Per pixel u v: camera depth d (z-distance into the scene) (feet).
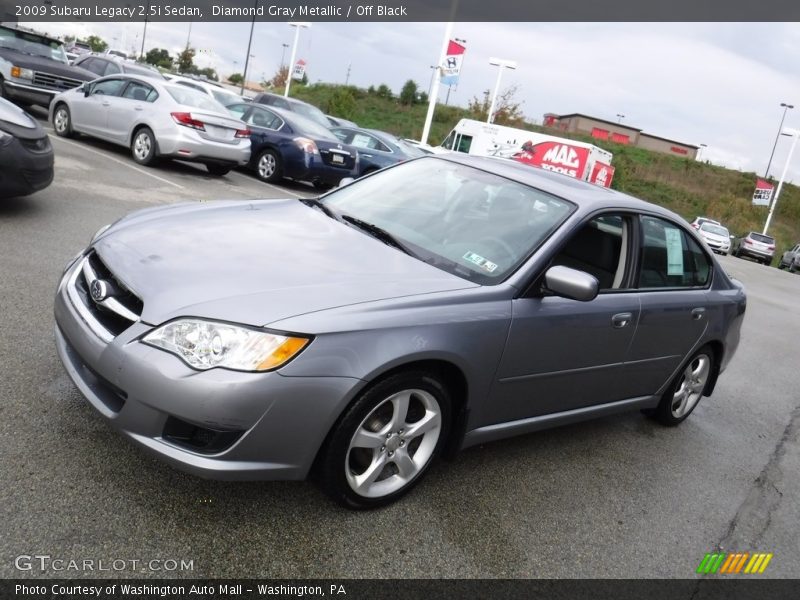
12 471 8.63
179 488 9.09
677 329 13.83
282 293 8.59
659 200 177.37
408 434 9.60
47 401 10.44
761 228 173.47
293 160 42.60
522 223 11.41
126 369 8.07
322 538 8.82
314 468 8.96
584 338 11.43
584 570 9.60
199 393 7.77
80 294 9.38
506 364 10.26
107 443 9.70
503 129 90.38
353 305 8.70
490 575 8.95
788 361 27.07
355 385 8.38
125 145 37.01
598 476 12.60
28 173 19.06
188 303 8.24
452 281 10.07
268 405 7.95
